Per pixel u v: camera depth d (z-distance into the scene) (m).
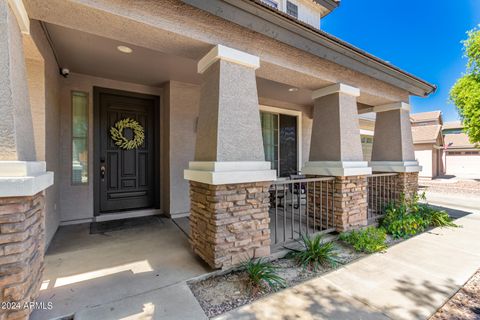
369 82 4.41
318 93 4.18
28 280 1.70
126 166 4.94
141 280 2.45
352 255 3.26
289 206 6.05
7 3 1.68
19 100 1.79
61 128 4.17
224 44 2.72
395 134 5.11
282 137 6.95
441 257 3.19
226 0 2.43
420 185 12.11
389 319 1.97
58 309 1.98
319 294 2.31
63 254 3.04
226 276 2.60
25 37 2.28
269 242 2.96
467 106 10.09
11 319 1.58
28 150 1.91
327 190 3.83
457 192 9.70
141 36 2.50
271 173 2.87
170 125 4.81
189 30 2.50
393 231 4.04
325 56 3.42
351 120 4.05
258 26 2.74
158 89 5.15
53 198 3.55
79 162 4.43
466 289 2.43
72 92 4.34
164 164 5.05
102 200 4.68
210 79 2.84
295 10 6.86
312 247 3.04
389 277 2.65
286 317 1.98
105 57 3.66
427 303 2.19
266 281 2.50
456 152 18.45
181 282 2.42
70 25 2.29
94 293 2.21
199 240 2.90
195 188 3.01
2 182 1.53
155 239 3.61
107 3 2.09
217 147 2.59
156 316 1.94
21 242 1.62
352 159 4.01
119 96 4.84
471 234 4.16
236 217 2.70
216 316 1.97
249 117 2.84
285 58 3.23
